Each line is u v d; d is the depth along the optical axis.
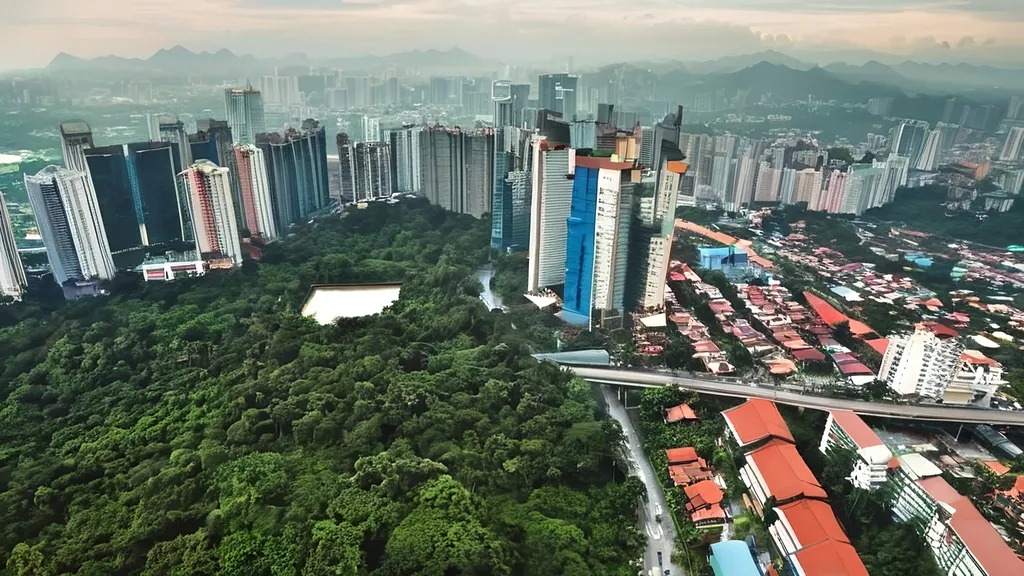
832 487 89.69
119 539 71.50
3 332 126.56
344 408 96.50
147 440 92.31
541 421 98.12
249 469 81.12
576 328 140.12
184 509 76.69
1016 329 144.88
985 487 88.75
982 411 107.12
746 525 87.56
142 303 139.62
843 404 108.88
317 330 124.00
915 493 83.75
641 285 136.12
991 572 69.94
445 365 114.12
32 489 81.19
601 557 79.31
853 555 76.12
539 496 85.31
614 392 122.25
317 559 67.31
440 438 91.62
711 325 145.75
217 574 66.50
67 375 111.88
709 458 99.56
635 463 102.00
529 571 72.81
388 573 66.75
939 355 109.00
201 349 119.81
